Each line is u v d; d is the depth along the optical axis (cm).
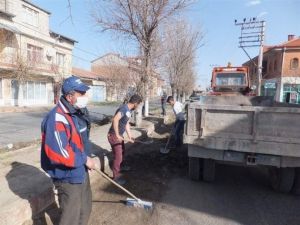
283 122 442
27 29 2453
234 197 484
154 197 473
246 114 459
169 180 561
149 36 1105
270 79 3700
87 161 295
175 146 864
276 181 510
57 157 262
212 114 475
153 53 1184
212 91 1200
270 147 448
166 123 1495
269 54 3712
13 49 2316
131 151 790
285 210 436
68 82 279
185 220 396
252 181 570
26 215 362
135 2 1055
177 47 2031
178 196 481
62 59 3084
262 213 425
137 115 1157
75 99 281
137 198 436
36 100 2616
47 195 402
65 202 288
